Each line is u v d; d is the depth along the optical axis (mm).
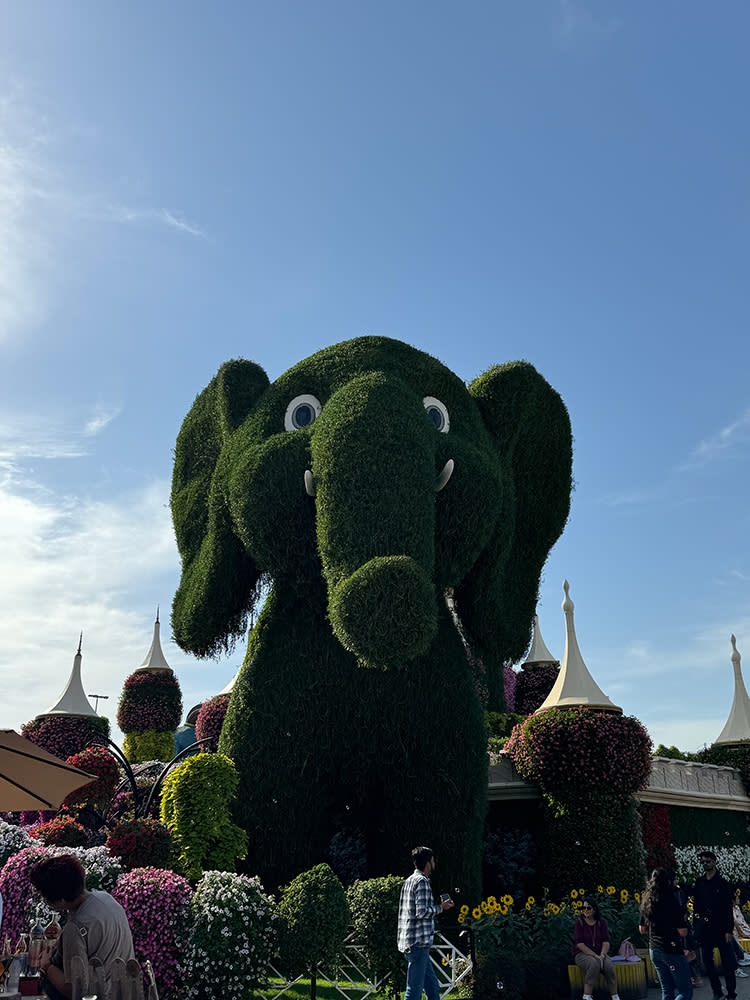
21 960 5160
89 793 11109
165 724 23875
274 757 9914
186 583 11797
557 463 12930
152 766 16922
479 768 10211
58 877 5055
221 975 7242
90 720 19484
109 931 5008
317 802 9906
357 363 10984
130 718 23719
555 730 12211
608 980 8852
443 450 10359
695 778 16125
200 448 12789
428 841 9852
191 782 9219
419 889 6992
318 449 9672
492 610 11289
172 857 8961
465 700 10328
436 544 10273
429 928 6906
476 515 10328
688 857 14805
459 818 9938
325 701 10008
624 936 10289
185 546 12242
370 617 7938
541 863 12258
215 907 7449
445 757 10023
